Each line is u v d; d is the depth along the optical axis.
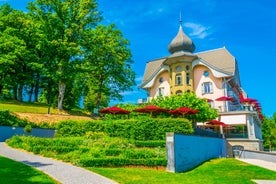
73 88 55.34
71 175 13.95
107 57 53.16
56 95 57.56
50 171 14.47
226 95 50.25
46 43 44.19
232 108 46.62
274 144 81.38
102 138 24.64
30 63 45.00
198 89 53.00
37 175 12.76
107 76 54.19
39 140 21.56
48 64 46.94
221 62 53.88
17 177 12.12
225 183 15.79
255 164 26.42
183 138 21.67
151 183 13.79
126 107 37.44
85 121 28.09
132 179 14.30
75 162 17.11
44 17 44.72
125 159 18.25
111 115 36.34
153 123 25.72
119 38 54.53
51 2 44.59
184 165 20.98
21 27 50.78
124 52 54.78
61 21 44.75
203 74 53.12
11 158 17.25
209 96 51.69
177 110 28.97
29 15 48.47
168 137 20.03
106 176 14.52
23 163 15.70
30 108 44.28
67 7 45.03
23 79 51.88
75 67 45.47
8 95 55.62
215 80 51.72
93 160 17.28
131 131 26.08
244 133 44.31
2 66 44.22
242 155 39.00
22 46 44.56
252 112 43.72
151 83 57.91
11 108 41.62
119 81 54.53
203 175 18.52
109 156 19.34
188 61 53.16
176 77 53.38
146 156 19.73
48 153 19.17
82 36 46.22
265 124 82.06
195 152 23.98
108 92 55.78
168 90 56.31
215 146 31.34
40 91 61.62
